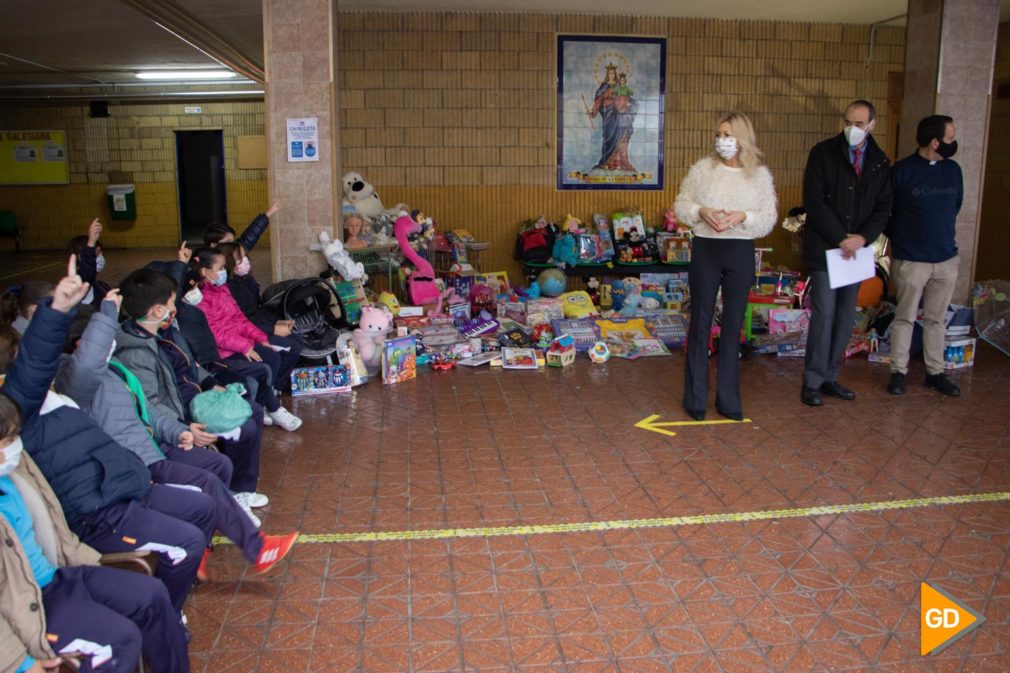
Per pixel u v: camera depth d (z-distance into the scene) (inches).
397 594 119.0
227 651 105.3
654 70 351.3
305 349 219.8
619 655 104.5
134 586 87.7
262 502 147.9
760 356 264.7
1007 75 367.2
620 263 333.4
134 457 102.9
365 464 169.3
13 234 594.9
